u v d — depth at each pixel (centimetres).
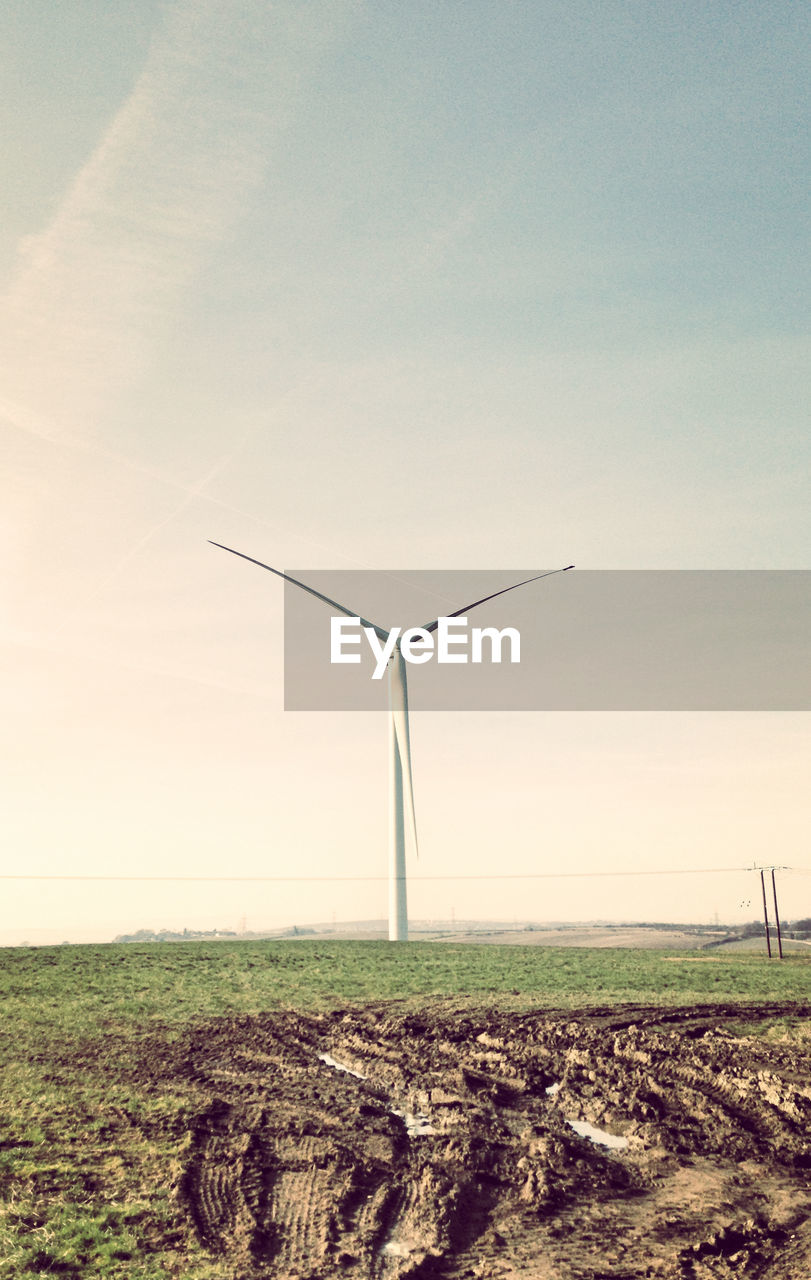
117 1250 1834
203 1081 3394
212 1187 2222
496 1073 3372
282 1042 4144
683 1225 1925
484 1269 1728
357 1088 3275
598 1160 2362
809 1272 1655
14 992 5622
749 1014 4384
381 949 7862
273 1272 1739
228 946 8119
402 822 8312
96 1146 2577
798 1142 2439
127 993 5581
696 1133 2564
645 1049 3550
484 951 7775
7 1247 1847
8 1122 2820
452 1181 2217
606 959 7194
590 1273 1692
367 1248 1848
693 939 12962
